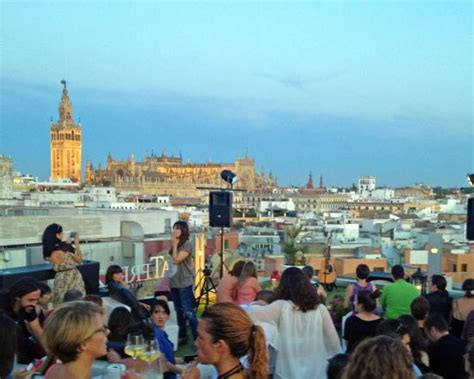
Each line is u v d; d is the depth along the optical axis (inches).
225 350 130.6
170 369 211.9
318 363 199.0
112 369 168.6
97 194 4987.7
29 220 855.7
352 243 2317.9
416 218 4291.3
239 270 285.0
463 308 295.4
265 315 200.4
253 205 7352.4
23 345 210.1
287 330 198.8
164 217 1189.7
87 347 131.5
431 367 210.4
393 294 287.4
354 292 331.0
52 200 3393.2
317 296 203.3
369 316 231.5
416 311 241.4
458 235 2428.6
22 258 810.8
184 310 338.0
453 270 1644.9
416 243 2245.3
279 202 6594.5
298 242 2119.8
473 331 224.1
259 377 131.4
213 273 536.7
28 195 3353.8
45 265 341.1
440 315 216.8
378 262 1656.0
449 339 209.8
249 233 2559.1
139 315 276.1
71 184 6235.2
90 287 352.5
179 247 337.1
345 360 159.6
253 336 132.3
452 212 4650.6
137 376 165.6
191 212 3489.2
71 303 137.4
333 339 204.7
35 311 212.8
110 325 210.5
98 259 864.9
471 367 147.4
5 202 2576.3
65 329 129.8
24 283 212.7
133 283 667.4
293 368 195.6
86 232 904.3
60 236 311.7
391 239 2439.7
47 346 132.1
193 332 337.1
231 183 452.8
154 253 965.2
